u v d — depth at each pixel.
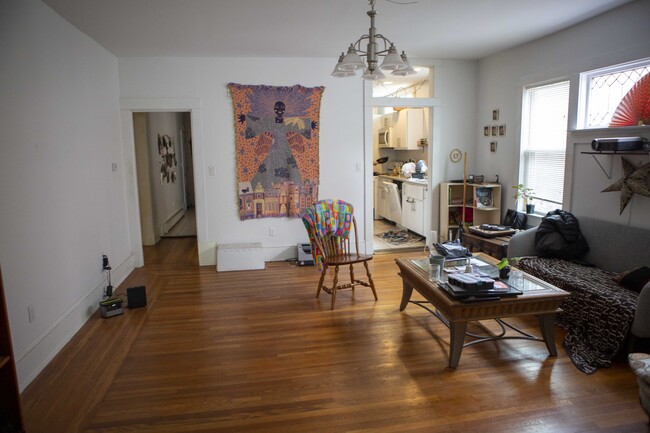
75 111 3.63
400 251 5.83
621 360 2.82
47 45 3.13
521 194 4.94
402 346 3.08
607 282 3.19
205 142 5.17
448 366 2.79
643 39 3.37
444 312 2.81
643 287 2.73
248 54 4.96
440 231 5.84
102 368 2.84
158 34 4.03
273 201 5.38
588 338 3.01
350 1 3.23
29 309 2.72
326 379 2.65
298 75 5.23
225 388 2.57
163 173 7.57
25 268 2.69
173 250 6.20
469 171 5.88
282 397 2.47
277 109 5.23
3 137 2.49
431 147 5.73
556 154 4.51
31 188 2.80
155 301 4.09
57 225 3.17
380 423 2.22
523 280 3.04
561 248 3.80
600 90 3.93
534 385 2.55
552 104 4.55
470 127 5.77
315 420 2.26
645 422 2.19
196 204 5.25
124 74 4.95
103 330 3.45
